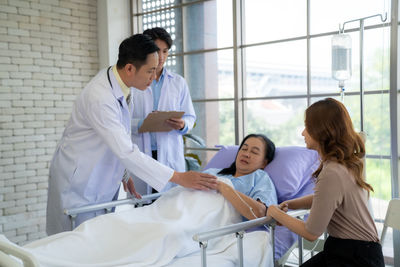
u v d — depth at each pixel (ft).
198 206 6.68
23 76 12.57
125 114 7.20
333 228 5.20
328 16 10.43
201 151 13.04
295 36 11.04
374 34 9.53
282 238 6.79
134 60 6.57
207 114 12.79
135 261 5.44
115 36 14.03
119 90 6.84
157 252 5.57
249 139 8.02
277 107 36.04
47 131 13.14
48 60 13.10
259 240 6.25
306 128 5.29
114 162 7.31
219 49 12.26
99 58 14.29
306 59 10.83
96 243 5.80
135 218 6.44
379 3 9.59
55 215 7.38
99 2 13.97
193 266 5.47
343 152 5.00
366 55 9.75
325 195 4.91
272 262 5.95
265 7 11.56
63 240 5.63
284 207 6.12
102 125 6.59
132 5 14.28
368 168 9.73
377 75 9.61
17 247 4.30
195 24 12.85
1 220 12.19
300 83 35.37
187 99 9.42
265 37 11.60
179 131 9.10
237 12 11.70
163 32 8.29
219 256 5.78
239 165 7.86
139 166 6.75
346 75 8.04
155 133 8.91
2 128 12.18
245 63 12.05
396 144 8.65
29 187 12.75
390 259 9.41
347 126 5.08
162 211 6.80
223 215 6.72
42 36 12.94
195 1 12.76
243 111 12.07
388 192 9.20
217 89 12.46
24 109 12.62
